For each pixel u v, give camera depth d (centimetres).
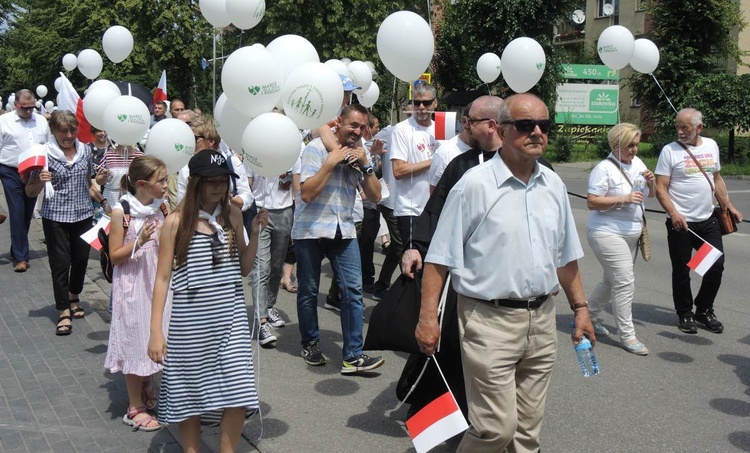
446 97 2591
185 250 317
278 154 366
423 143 572
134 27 3039
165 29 3050
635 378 491
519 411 307
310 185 448
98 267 816
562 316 645
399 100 1488
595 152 2767
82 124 667
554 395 458
